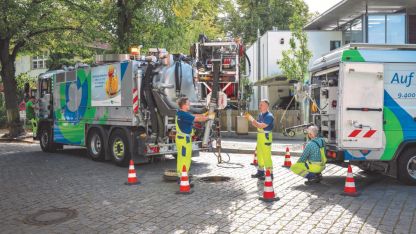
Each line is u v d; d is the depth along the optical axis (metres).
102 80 11.88
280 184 8.64
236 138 20.47
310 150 8.52
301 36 22.91
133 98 10.70
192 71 11.41
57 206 7.04
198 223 5.86
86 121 12.70
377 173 10.04
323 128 9.45
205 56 14.11
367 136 8.29
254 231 5.46
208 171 10.36
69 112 13.62
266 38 29.75
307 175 8.55
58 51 24.00
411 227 5.56
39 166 11.52
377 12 24.66
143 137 10.77
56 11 19.98
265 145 8.83
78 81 13.06
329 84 9.12
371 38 23.91
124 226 5.81
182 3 21.88
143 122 10.81
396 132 8.45
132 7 20.00
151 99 10.67
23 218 6.37
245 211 6.47
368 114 8.29
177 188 8.30
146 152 10.64
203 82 12.22
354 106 8.26
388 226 5.62
